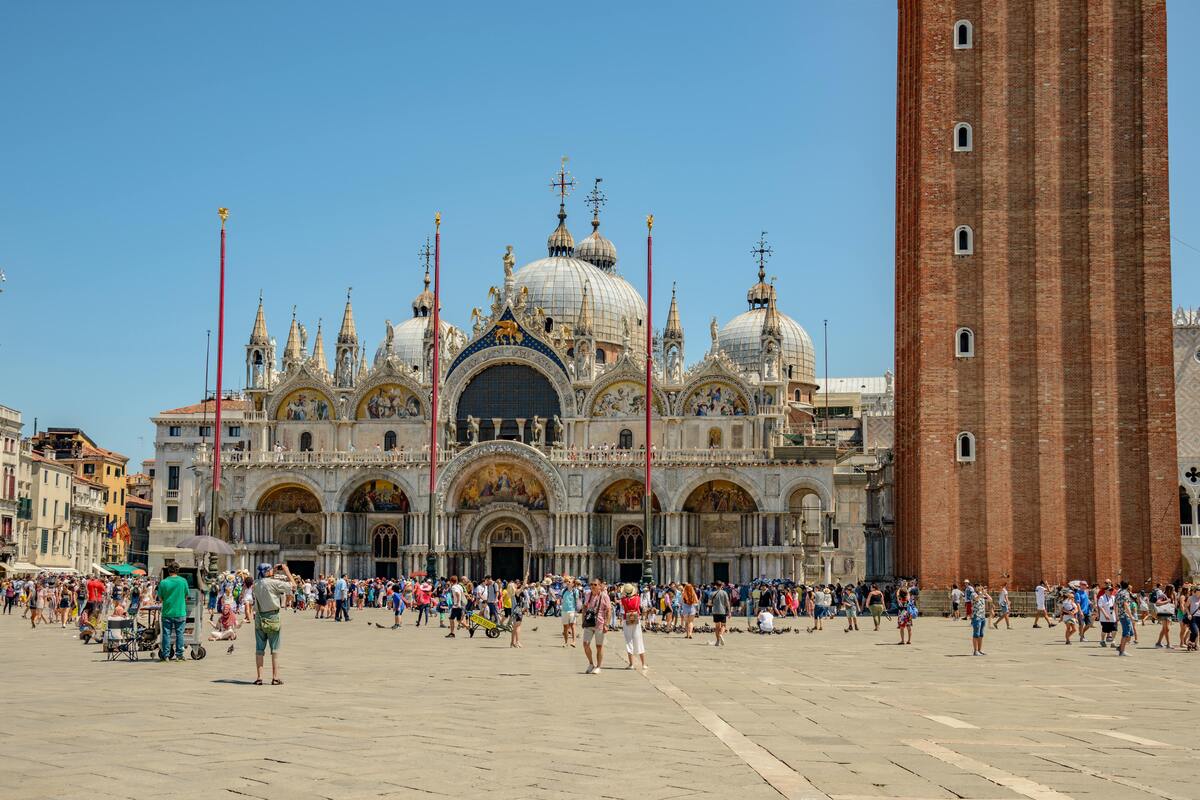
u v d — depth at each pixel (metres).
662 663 48.28
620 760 22.55
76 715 27.94
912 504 92.69
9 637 61.56
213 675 39.12
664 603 78.31
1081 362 86.88
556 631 73.81
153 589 78.31
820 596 76.38
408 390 125.56
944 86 89.62
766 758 23.09
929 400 87.69
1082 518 86.00
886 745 25.17
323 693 33.78
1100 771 22.33
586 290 126.06
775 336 121.44
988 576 86.00
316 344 130.62
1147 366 85.81
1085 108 87.81
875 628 74.81
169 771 20.70
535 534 120.88
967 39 90.00
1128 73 88.00
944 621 81.88
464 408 126.00
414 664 46.03
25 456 147.12
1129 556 85.50
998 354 87.38
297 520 125.31
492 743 24.42
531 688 36.75
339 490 121.19
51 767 21.00
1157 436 85.12
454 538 121.12
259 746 23.44
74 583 83.94
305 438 126.56
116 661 45.16
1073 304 87.31
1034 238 87.62
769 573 114.56
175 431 161.38
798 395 165.25
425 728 26.48
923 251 88.62
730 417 120.69
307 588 105.62
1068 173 88.00
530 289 143.38
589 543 117.19
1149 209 86.69
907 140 99.12
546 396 124.88
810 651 55.97
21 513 144.88
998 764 22.94
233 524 122.81
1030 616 85.31
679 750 23.89
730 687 37.91
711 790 19.80
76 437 183.00
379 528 124.69
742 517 119.00
